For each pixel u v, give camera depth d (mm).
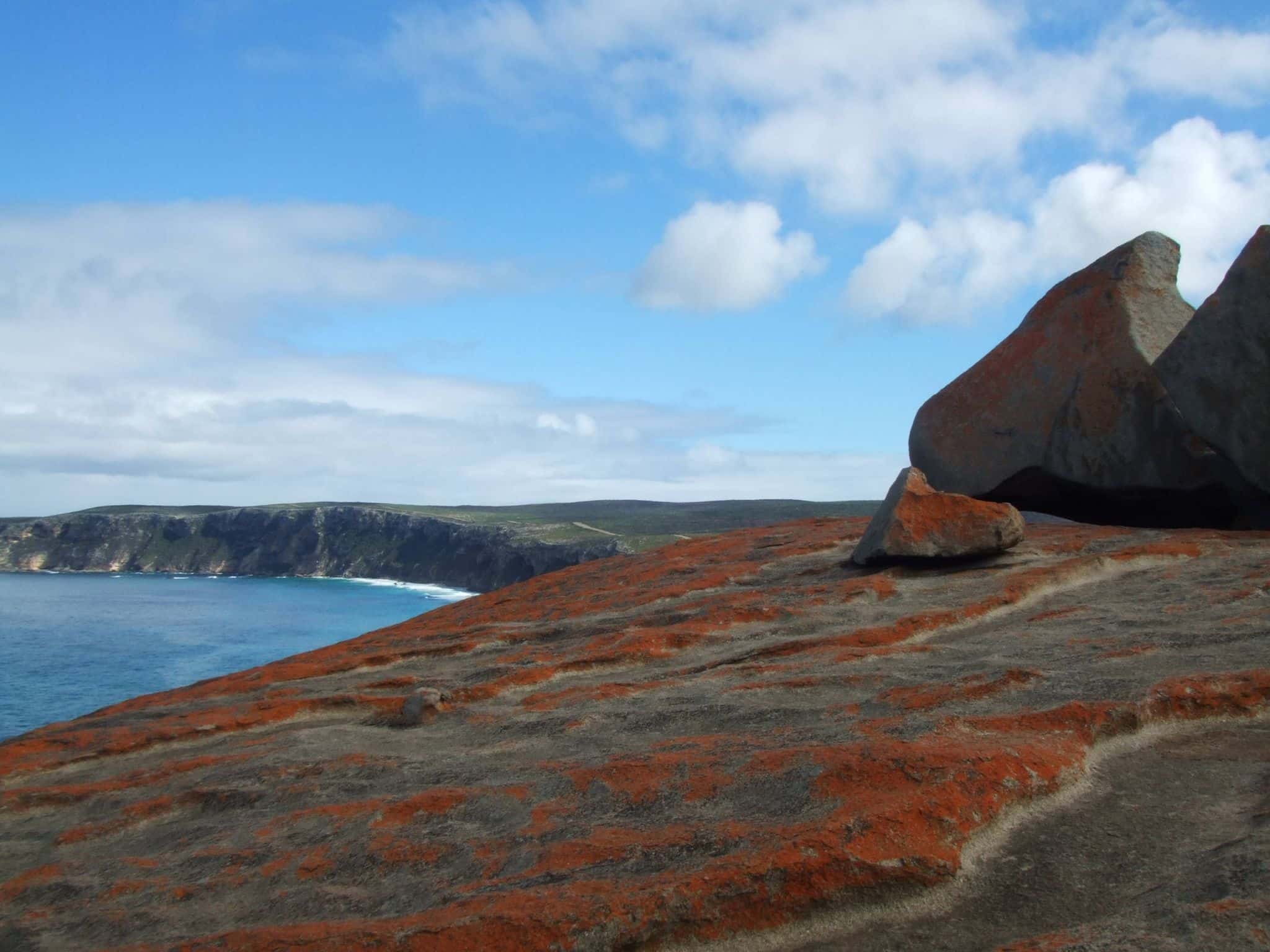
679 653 9047
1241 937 3477
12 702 51062
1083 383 13883
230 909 4863
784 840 4445
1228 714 5996
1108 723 5762
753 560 13195
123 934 4750
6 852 6164
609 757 6020
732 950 4105
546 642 10266
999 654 7559
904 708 6375
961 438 15016
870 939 4090
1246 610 8070
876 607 9883
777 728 6391
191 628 85188
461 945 3988
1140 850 4543
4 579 156125
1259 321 11688
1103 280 14289
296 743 7434
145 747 7941
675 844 4625
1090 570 10219
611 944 4031
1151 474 13203
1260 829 4410
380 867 5027
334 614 98812
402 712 8047
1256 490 12133
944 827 4582
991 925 4102
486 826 5367
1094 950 3553
